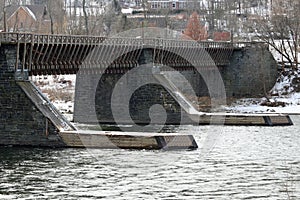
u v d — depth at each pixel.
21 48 127.19
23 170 98.69
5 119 124.00
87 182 91.25
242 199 82.38
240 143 131.38
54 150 117.94
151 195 84.25
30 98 122.31
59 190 86.25
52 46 137.50
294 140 136.00
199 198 82.81
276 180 93.62
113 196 83.50
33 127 122.25
